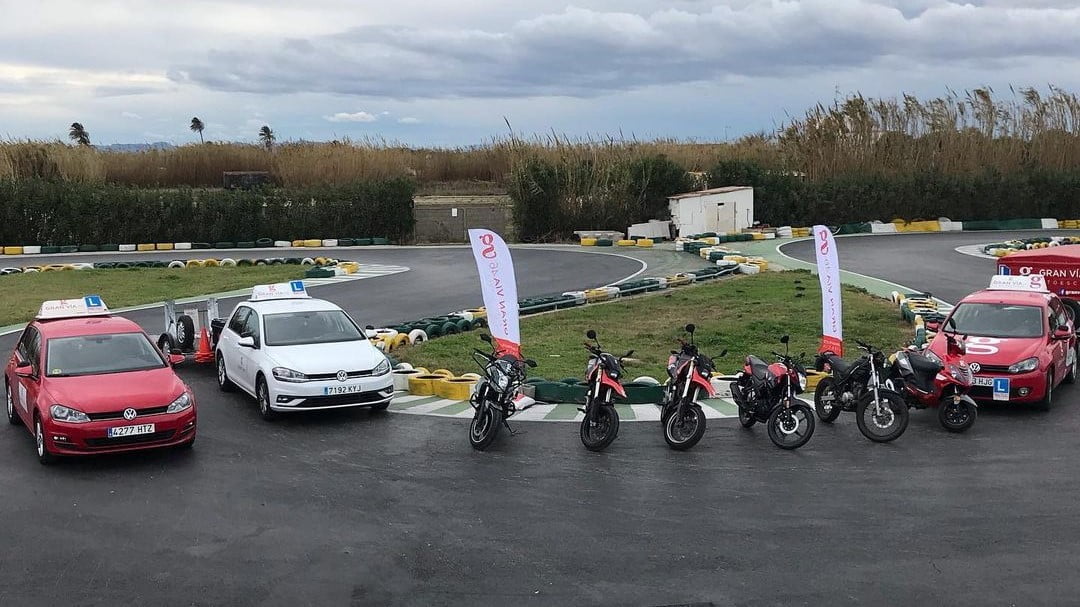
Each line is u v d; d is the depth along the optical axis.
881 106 53.47
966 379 12.21
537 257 37.78
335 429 12.52
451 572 7.70
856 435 12.05
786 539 8.36
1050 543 8.20
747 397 11.96
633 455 11.10
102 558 8.06
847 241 42.81
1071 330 14.20
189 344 16.97
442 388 14.47
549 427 12.46
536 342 18.42
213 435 12.28
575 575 7.61
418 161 66.75
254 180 56.06
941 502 9.32
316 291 27.22
